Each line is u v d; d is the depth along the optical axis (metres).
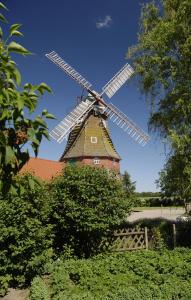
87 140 47.19
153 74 22.33
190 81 20.89
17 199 13.28
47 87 3.83
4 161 3.71
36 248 13.77
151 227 22.89
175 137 19.52
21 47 3.54
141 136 41.81
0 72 3.65
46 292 11.21
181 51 20.98
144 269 13.25
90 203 17.27
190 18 21.05
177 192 21.72
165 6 23.06
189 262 14.54
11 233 12.84
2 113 3.71
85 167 18.03
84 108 45.00
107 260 14.73
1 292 12.73
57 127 41.59
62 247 17.47
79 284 12.44
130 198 18.94
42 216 14.25
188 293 10.77
